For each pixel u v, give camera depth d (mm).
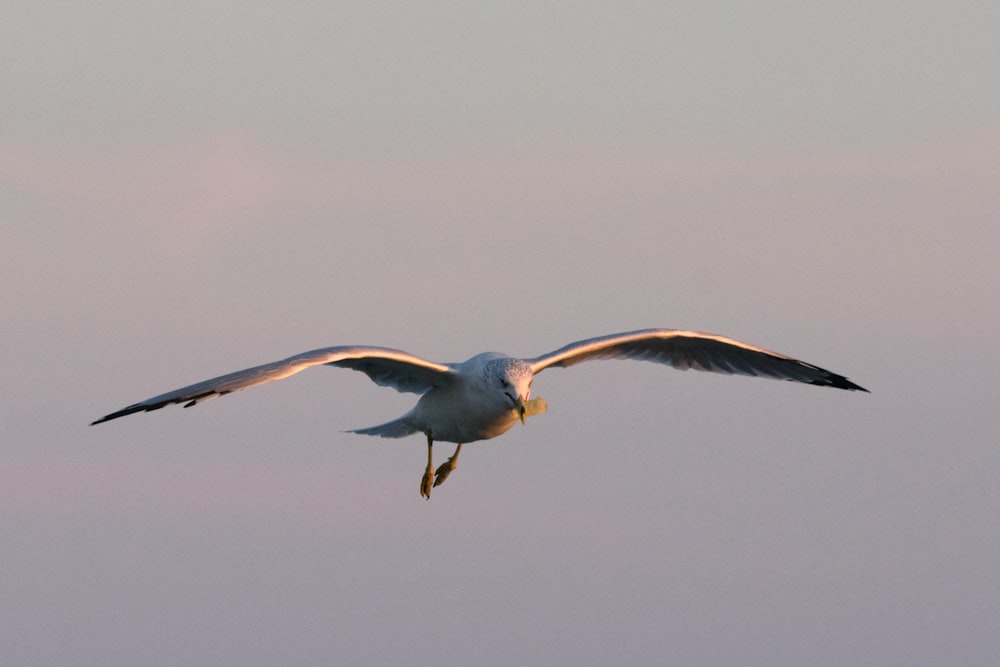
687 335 17812
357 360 16297
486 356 16422
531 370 16188
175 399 13656
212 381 14078
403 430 17375
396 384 16672
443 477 17281
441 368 16094
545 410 15836
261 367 14484
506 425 16469
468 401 16234
